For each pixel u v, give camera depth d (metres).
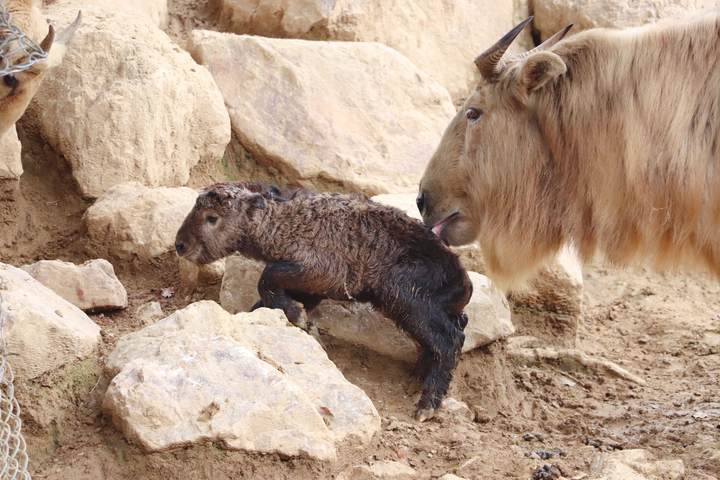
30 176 9.66
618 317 10.98
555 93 7.21
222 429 6.07
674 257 7.21
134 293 8.65
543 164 7.35
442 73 13.18
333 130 10.84
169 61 10.15
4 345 6.02
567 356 9.15
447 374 7.42
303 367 6.82
